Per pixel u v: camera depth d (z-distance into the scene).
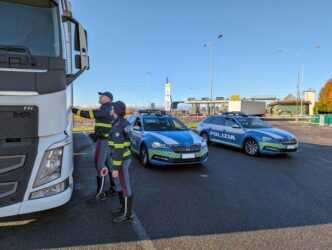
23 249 3.43
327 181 6.80
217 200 5.30
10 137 3.27
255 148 10.04
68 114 4.06
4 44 3.50
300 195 5.69
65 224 4.15
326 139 17.30
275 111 81.25
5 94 3.20
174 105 68.38
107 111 5.12
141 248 3.51
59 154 3.65
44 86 3.41
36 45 3.65
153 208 4.85
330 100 62.72
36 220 4.27
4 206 3.33
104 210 4.70
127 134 4.23
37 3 3.77
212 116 12.97
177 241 3.70
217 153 10.63
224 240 3.73
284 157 10.05
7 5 3.65
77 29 4.18
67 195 3.77
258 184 6.45
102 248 3.50
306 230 4.06
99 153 5.11
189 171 7.60
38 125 3.39
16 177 3.35
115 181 4.48
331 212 4.77
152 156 7.61
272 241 3.72
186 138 7.76
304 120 45.44
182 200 5.27
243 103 58.91
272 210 4.83
